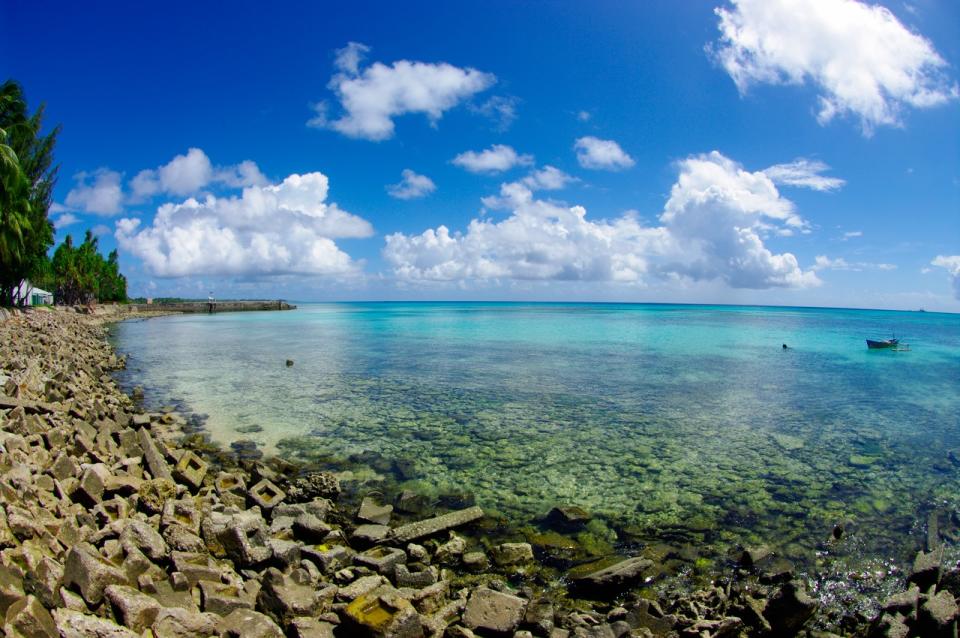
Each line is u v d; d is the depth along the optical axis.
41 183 57.22
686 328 90.12
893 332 92.69
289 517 11.30
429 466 15.78
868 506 13.53
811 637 8.39
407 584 9.17
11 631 5.24
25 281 69.62
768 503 13.56
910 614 8.38
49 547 7.43
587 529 11.88
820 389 30.62
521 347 51.94
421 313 162.62
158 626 6.11
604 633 7.76
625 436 19.31
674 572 10.20
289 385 28.84
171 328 76.12
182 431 19.11
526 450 17.44
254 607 7.66
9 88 47.88
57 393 18.56
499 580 9.75
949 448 18.73
